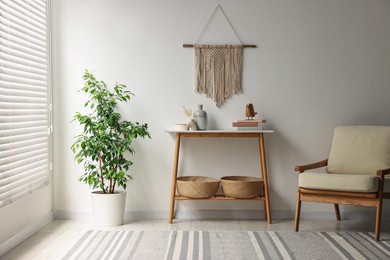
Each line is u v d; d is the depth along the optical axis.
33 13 3.55
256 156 4.02
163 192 4.02
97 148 3.64
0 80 2.96
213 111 4.01
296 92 4.00
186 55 4.00
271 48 3.99
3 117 2.96
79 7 3.98
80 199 4.02
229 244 3.20
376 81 3.99
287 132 4.02
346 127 3.87
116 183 4.01
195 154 4.02
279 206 4.03
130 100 4.00
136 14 3.99
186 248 3.11
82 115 3.99
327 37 3.99
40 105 3.70
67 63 3.99
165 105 4.00
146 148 4.02
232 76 4.00
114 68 4.00
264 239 3.33
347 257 2.94
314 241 3.28
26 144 3.37
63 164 4.01
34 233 3.52
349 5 3.98
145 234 3.46
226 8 3.99
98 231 3.54
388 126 3.79
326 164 3.83
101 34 3.99
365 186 3.30
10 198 3.07
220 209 4.01
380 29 3.98
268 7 3.99
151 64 4.00
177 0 3.99
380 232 3.55
